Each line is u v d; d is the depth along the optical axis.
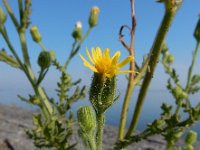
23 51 0.07
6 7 0.07
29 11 0.07
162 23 0.05
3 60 0.07
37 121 0.06
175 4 0.05
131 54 0.05
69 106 0.07
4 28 0.07
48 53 0.07
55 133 0.06
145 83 0.05
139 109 0.05
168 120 0.05
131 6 0.05
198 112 0.05
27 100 0.07
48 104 0.07
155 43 0.05
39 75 0.07
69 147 0.06
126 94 0.06
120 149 0.05
